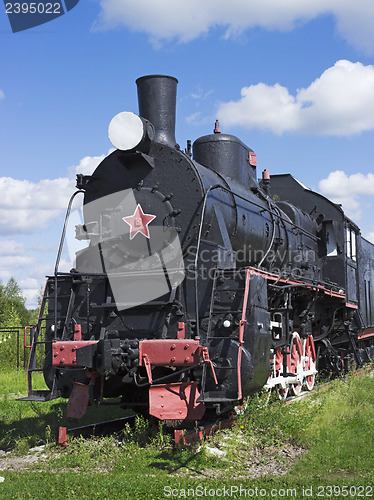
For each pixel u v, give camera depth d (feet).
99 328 26.63
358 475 19.65
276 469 20.53
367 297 54.08
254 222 31.86
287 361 34.40
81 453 22.21
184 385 23.30
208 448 22.25
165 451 22.18
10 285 157.07
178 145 27.94
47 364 26.48
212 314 24.95
